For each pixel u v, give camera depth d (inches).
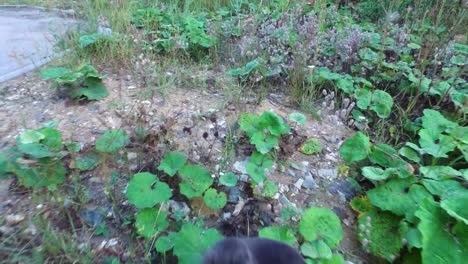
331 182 82.7
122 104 100.5
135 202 66.0
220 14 157.8
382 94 103.6
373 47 125.6
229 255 33.9
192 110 100.3
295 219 71.6
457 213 63.8
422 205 65.9
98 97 102.7
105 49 125.0
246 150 87.0
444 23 142.4
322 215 66.9
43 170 72.6
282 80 115.3
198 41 133.0
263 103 107.0
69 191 73.4
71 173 76.9
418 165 85.0
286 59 120.7
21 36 145.6
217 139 89.7
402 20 151.9
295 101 108.7
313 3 165.9
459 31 146.6
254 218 71.9
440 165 85.4
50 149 76.2
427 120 92.1
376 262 67.6
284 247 44.0
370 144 86.4
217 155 84.7
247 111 101.4
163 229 66.1
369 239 68.5
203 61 128.4
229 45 134.9
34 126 91.2
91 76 104.2
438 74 117.1
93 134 89.1
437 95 107.0
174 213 69.7
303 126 99.0
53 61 119.3
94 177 77.3
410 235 64.6
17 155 74.5
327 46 126.6
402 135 98.7
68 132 89.1
